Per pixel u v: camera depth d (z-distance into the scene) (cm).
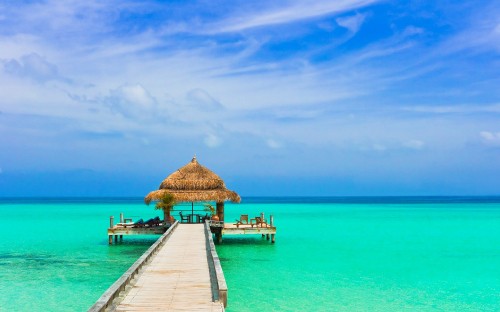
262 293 1706
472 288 1812
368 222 5294
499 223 5088
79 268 2180
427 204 12662
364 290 1766
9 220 5484
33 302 1571
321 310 1488
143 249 2842
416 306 1555
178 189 3158
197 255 1712
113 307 980
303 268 2212
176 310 1000
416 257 2580
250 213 7425
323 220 5672
